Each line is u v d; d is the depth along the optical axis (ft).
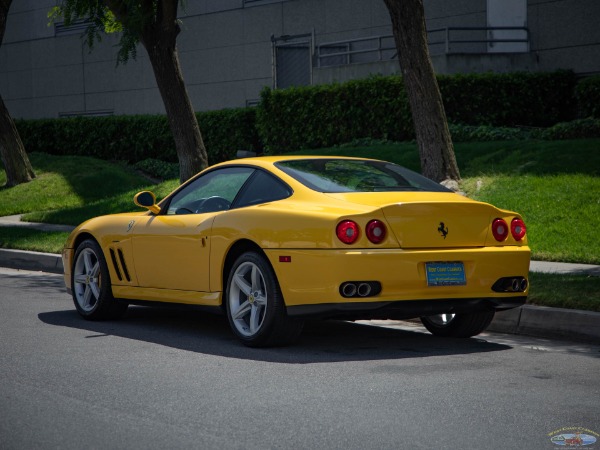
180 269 29.45
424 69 54.19
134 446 17.11
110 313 32.86
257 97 104.47
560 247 45.60
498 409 19.86
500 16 86.12
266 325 26.43
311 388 21.76
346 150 74.18
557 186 53.93
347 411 19.62
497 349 27.50
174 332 30.42
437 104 54.70
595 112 74.08
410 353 26.61
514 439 17.62
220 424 18.61
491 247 26.76
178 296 29.66
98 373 23.44
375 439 17.56
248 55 105.09
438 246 25.85
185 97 65.67
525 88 77.10
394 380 22.71
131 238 31.32
